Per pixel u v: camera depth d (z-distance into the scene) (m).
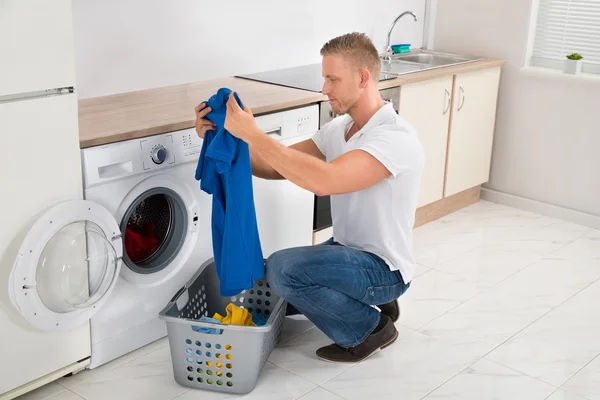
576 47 4.04
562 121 4.06
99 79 2.94
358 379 2.47
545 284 3.27
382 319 2.64
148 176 2.47
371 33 4.20
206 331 2.31
